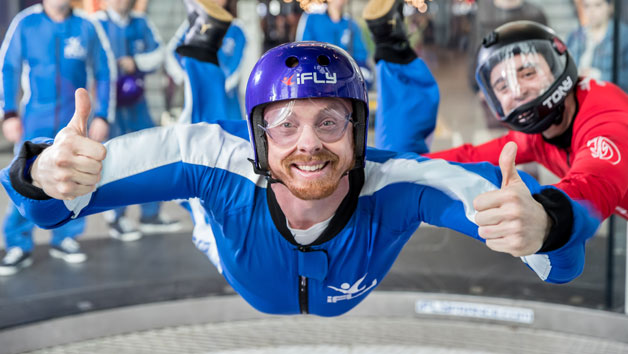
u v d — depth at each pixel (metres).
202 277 3.20
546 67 1.74
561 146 1.85
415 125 1.95
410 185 1.26
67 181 1.02
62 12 3.28
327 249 1.29
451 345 2.65
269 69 1.14
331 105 1.12
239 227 1.29
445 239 3.56
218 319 2.93
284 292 1.39
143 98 3.71
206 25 1.93
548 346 2.64
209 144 1.29
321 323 2.88
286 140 1.14
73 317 2.73
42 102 3.27
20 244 3.26
